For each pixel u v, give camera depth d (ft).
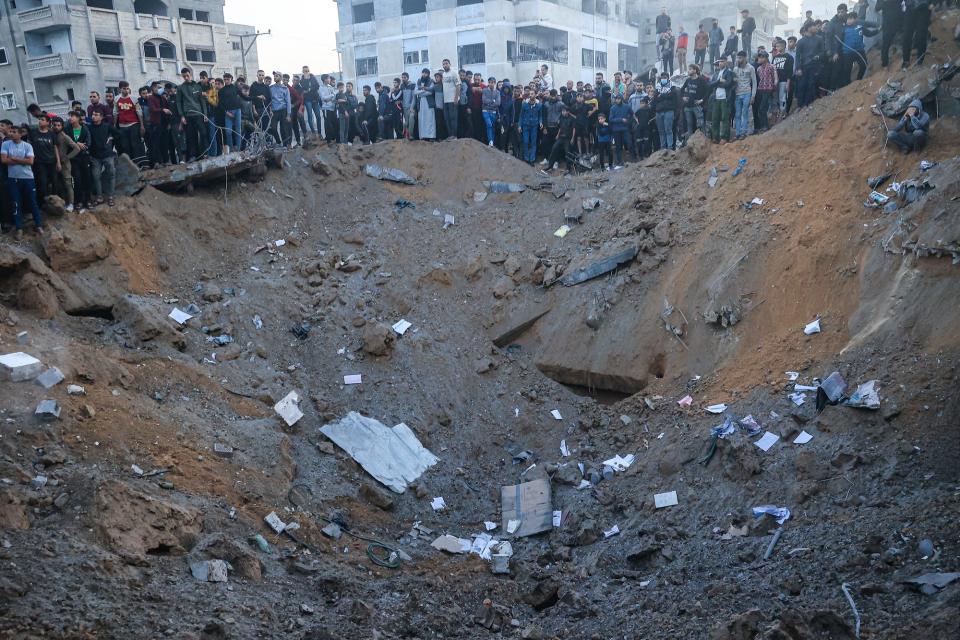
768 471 36.22
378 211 61.05
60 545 25.91
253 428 40.27
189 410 39.55
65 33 123.34
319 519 37.22
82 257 46.24
